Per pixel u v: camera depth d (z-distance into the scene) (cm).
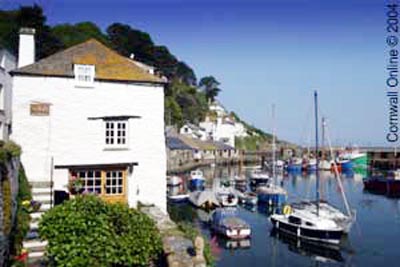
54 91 1898
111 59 2055
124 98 2005
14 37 5069
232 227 3083
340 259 2680
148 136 2041
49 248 967
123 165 1989
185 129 9912
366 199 5225
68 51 2017
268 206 4491
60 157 1894
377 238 3173
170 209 4212
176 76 12294
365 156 9238
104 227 984
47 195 1705
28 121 1861
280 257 2717
